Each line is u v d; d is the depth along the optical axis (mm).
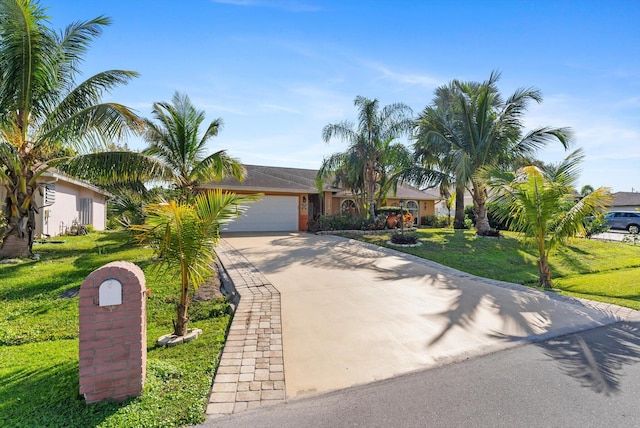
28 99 8109
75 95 8742
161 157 11328
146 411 2701
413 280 7461
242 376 3334
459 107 14641
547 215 7621
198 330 4484
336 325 4785
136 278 2861
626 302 6234
